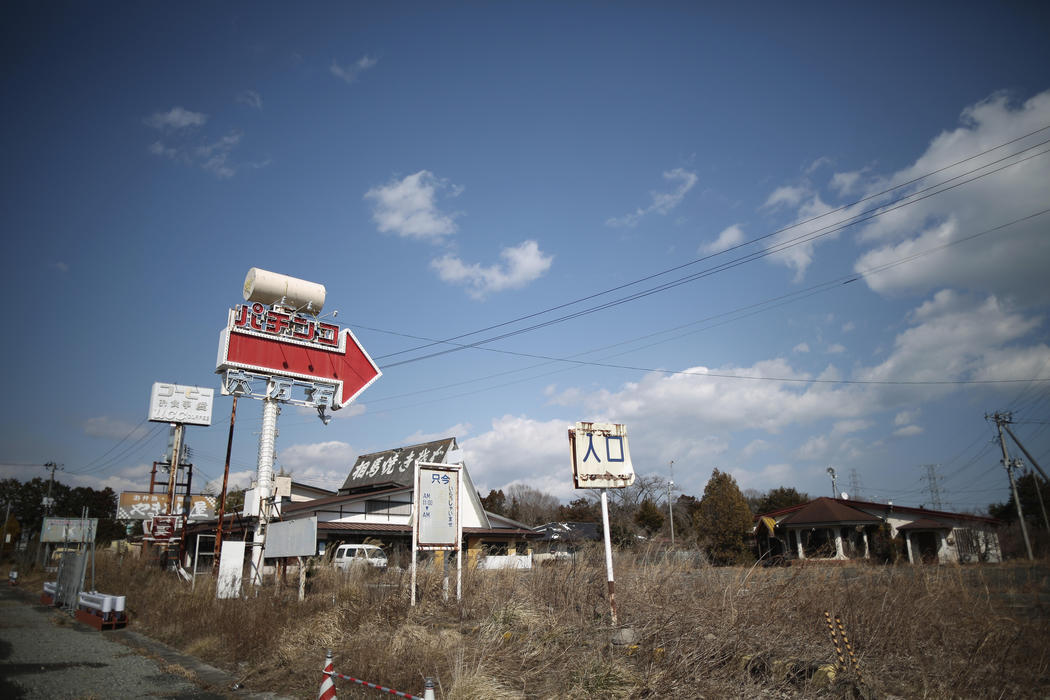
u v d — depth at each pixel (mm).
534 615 10156
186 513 31156
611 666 7328
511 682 7723
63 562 20516
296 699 8328
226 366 22234
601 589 10633
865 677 6672
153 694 8992
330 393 24516
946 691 6562
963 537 33312
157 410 34156
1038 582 12477
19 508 69000
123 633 14508
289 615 12570
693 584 10062
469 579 13547
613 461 10367
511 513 68938
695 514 35469
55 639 13719
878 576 10453
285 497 20625
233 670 10398
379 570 15797
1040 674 7078
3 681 9711
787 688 6883
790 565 10969
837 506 34594
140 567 23641
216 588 16672
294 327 24141
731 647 7758
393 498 31125
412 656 8844
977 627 8602
